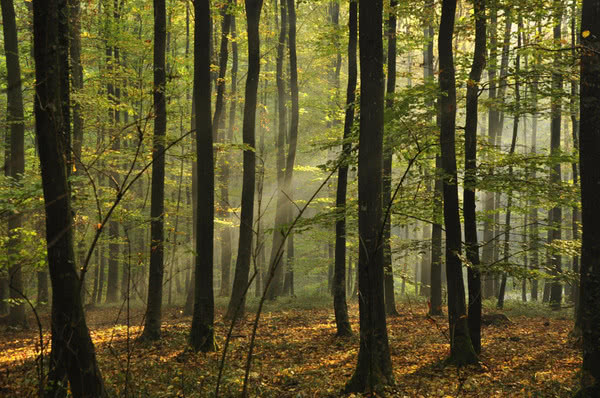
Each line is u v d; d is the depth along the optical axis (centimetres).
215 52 2377
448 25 1012
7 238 706
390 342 1277
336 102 2125
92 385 500
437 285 1786
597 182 621
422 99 1095
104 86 2106
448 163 1010
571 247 1034
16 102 1406
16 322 1531
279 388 840
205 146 1148
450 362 995
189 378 813
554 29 1733
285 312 1859
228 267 2527
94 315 1925
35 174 1282
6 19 1425
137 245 2497
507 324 1595
